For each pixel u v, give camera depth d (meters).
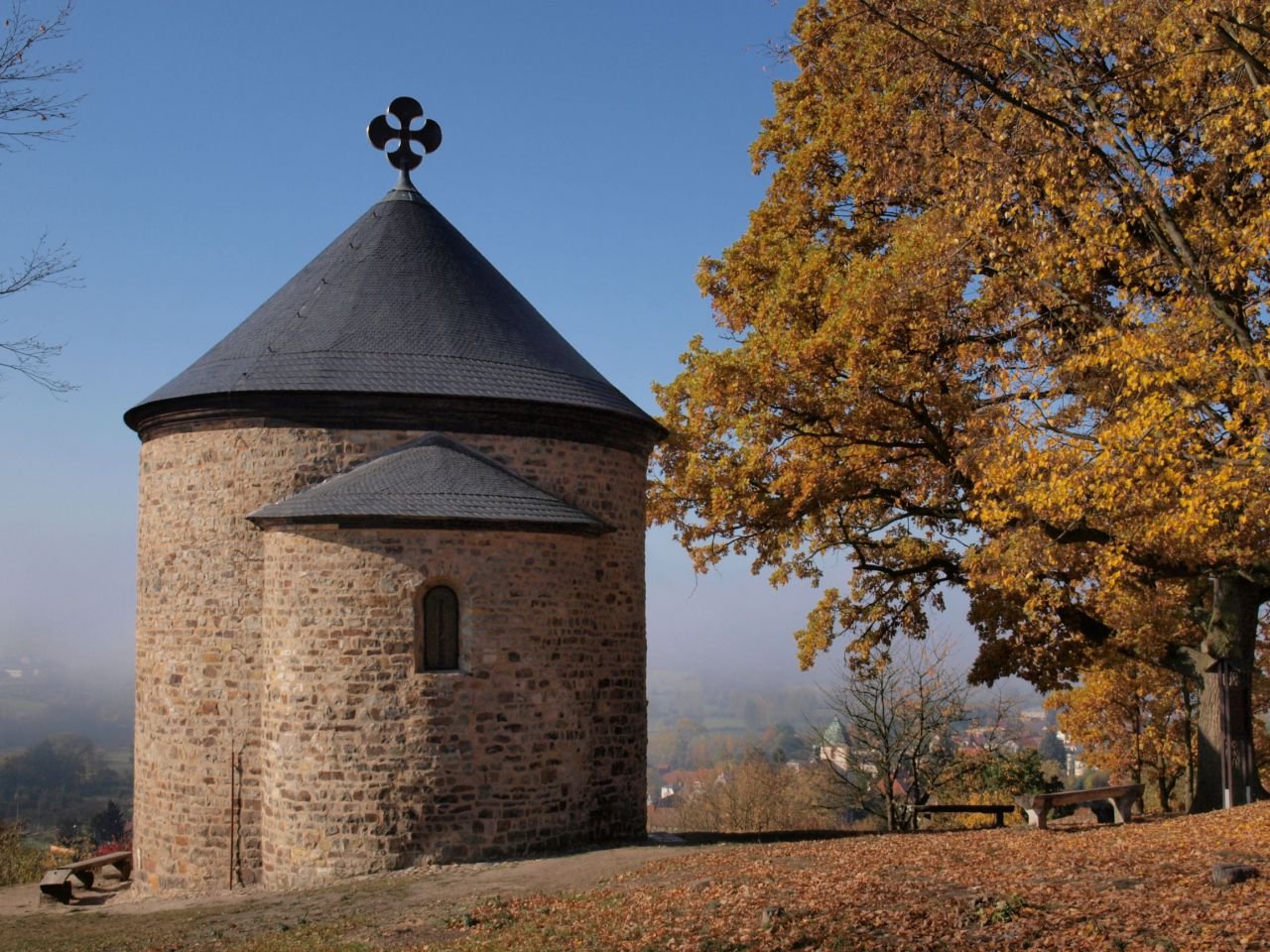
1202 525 12.53
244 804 16.91
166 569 17.86
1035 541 15.20
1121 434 12.90
